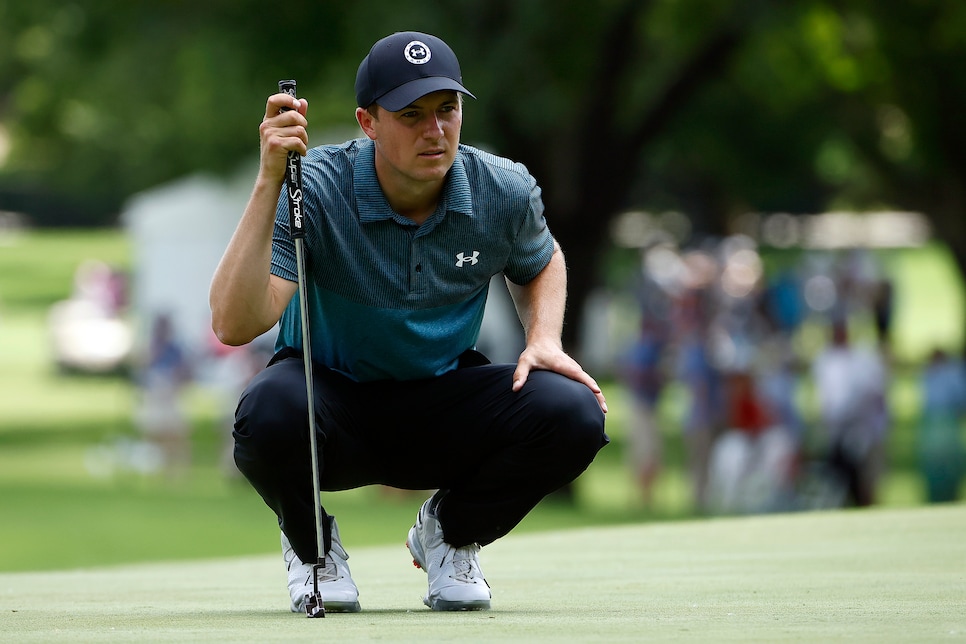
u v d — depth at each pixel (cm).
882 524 2422
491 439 1405
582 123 6044
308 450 1358
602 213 6128
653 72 7056
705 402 5475
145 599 1634
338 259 1361
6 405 9094
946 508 2678
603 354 10281
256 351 6112
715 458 5222
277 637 1171
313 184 1355
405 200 1362
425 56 1316
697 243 14488
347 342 1395
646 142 6122
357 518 5159
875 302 7512
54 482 6038
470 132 5300
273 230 1330
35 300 17725
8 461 6656
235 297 1309
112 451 6912
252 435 1349
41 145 14438
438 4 5150
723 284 8069
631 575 1803
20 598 1661
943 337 13150
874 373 4844
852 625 1238
